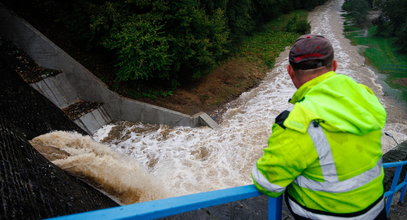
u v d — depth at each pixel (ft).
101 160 16.10
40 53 29.73
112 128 30.07
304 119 3.29
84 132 26.61
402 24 63.87
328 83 3.66
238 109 35.55
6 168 10.79
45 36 30.12
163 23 31.68
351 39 68.74
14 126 16.93
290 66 4.15
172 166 24.47
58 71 30.09
